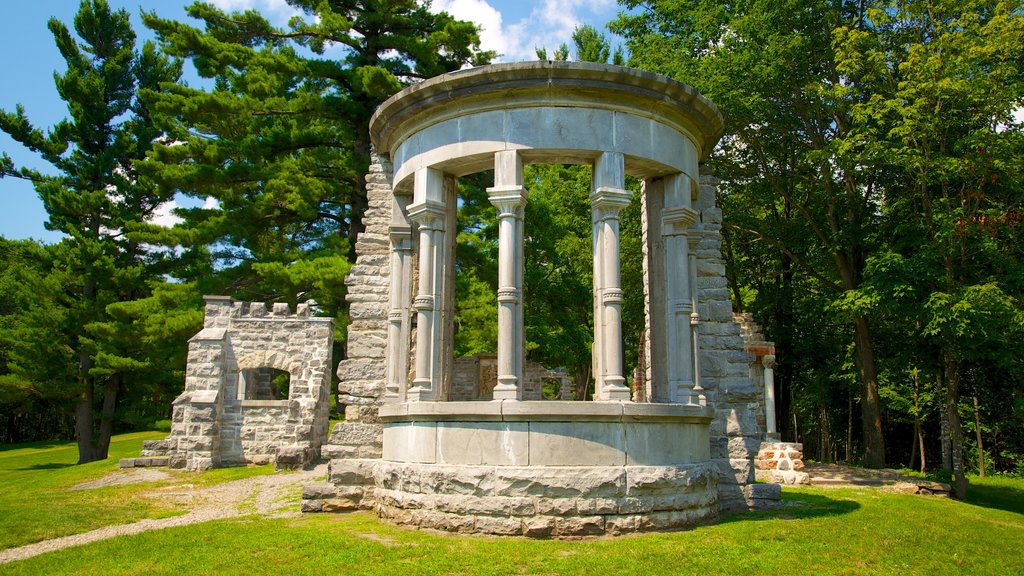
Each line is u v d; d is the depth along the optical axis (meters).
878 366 28.39
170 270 35.16
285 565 8.35
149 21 25.52
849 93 22.28
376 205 14.09
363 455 12.97
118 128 36.66
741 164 27.27
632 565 8.32
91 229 35.03
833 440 40.28
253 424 23.61
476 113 11.94
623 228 28.23
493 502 10.26
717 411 13.34
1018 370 20.05
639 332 30.02
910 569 8.78
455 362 31.41
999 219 17.83
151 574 8.14
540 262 31.44
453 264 13.28
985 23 19.44
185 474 20.81
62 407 35.25
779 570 8.31
